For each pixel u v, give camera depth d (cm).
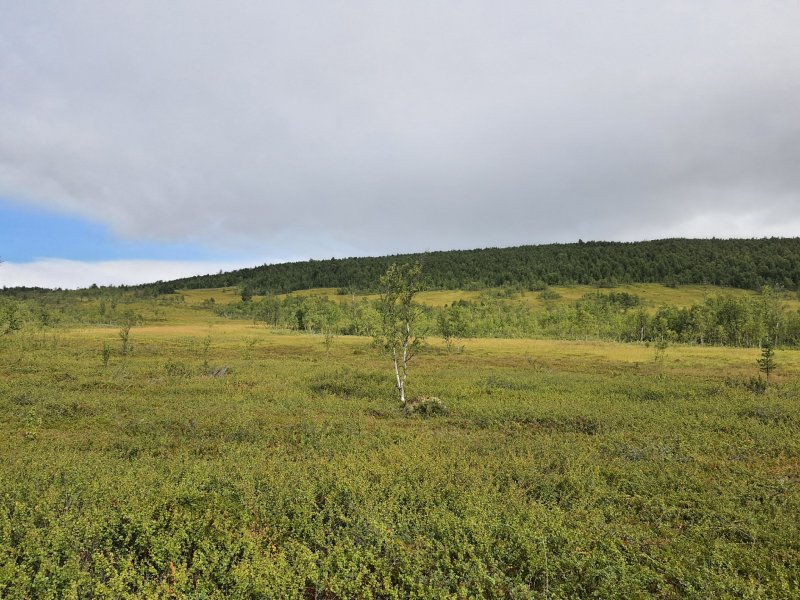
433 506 906
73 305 12038
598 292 14250
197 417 1750
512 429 1712
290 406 2061
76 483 959
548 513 873
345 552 747
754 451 1388
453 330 6284
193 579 698
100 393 2238
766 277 15100
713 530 861
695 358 4556
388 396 2367
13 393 2105
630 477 1138
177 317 12519
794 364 4022
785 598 643
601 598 673
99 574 673
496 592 671
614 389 2583
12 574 621
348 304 11919
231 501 901
